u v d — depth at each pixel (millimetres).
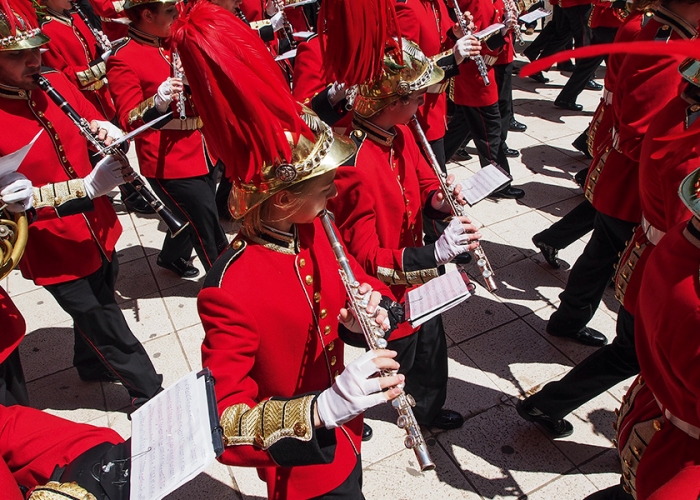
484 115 5199
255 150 1671
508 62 5465
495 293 4379
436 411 3217
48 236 3064
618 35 3105
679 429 1844
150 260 4926
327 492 2160
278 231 1939
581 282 3652
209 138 1732
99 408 3652
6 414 1712
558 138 6539
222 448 1486
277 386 2049
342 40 2348
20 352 4074
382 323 2006
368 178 2443
